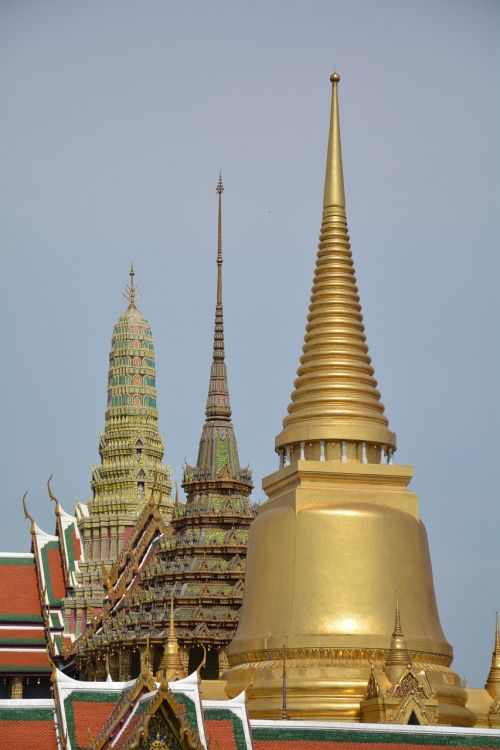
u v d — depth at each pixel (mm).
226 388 156625
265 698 106312
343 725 95062
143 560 162125
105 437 198750
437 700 104938
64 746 87688
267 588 110688
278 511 112000
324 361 115938
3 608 172125
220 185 163875
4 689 168500
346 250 119188
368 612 107938
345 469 111688
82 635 160750
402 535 110562
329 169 120562
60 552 177125
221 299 160000
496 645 112750
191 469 152750
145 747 84812
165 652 112500
